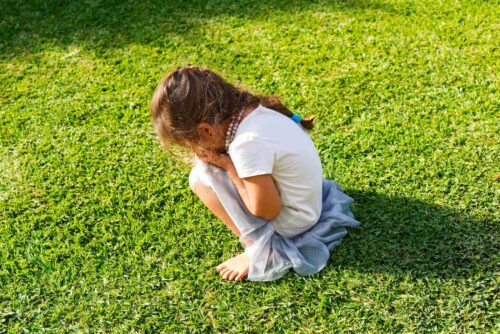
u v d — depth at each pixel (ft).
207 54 14.61
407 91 12.59
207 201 9.16
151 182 11.14
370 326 8.32
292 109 12.52
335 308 8.63
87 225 10.46
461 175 10.39
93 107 13.24
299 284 9.02
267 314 8.70
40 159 11.96
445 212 9.76
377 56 13.75
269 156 8.00
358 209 10.02
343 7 15.69
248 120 8.16
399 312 8.43
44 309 9.11
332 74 13.39
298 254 9.05
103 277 9.46
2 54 15.43
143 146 11.96
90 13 16.60
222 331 8.57
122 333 8.65
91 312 8.96
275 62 14.01
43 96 13.79
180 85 8.03
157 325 8.70
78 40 15.62
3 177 11.64
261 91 13.12
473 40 13.84
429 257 9.08
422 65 13.26
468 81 12.59
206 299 9.01
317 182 8.78
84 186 11.23
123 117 12.82
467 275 8.75
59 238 10.23
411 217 9.75
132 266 9.61
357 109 12.28
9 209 10.87
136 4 16.81
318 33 14.83
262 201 8.27
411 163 10.79
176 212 10.47
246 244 9.20
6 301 9.28
